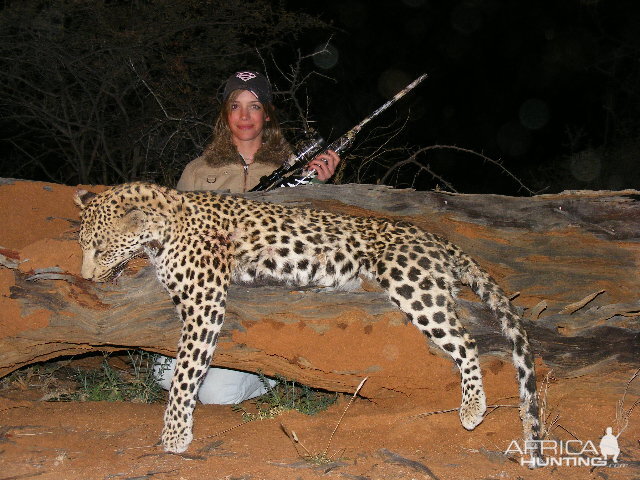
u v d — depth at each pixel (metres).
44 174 5.48
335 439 2.13
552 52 6.86
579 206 2.37
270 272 2.22
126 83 4.97
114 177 5.20
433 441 2.15
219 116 2.87
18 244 2.48
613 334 2.21
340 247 2.21
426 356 2.20
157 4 4.72
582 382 2.26
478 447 2.12
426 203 2.42
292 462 1.93
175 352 2.38
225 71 5.04
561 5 6.87
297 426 2.19
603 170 5.74
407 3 6.54
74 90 5.14
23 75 5.14
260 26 5.05
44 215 2.55
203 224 2.17
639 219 2.34
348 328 2.21
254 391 2.64
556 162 6.07
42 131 5.14
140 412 2.38
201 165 2.90
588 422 2.23
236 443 2.09
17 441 2.06
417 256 2.16
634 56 6.73
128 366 2.92
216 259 2.15
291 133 4.56
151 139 4.67
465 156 6.51
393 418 2.19
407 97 5.38
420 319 2.12
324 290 2.22
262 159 2.87
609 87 6.73
